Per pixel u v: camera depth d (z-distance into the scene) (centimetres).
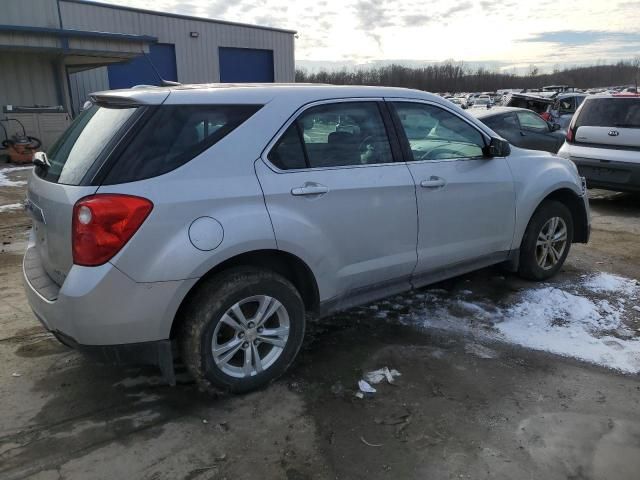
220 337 305
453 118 406
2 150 1477
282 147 312
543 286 482
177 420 290
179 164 279
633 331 398
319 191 317
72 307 262
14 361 349
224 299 289
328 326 404
